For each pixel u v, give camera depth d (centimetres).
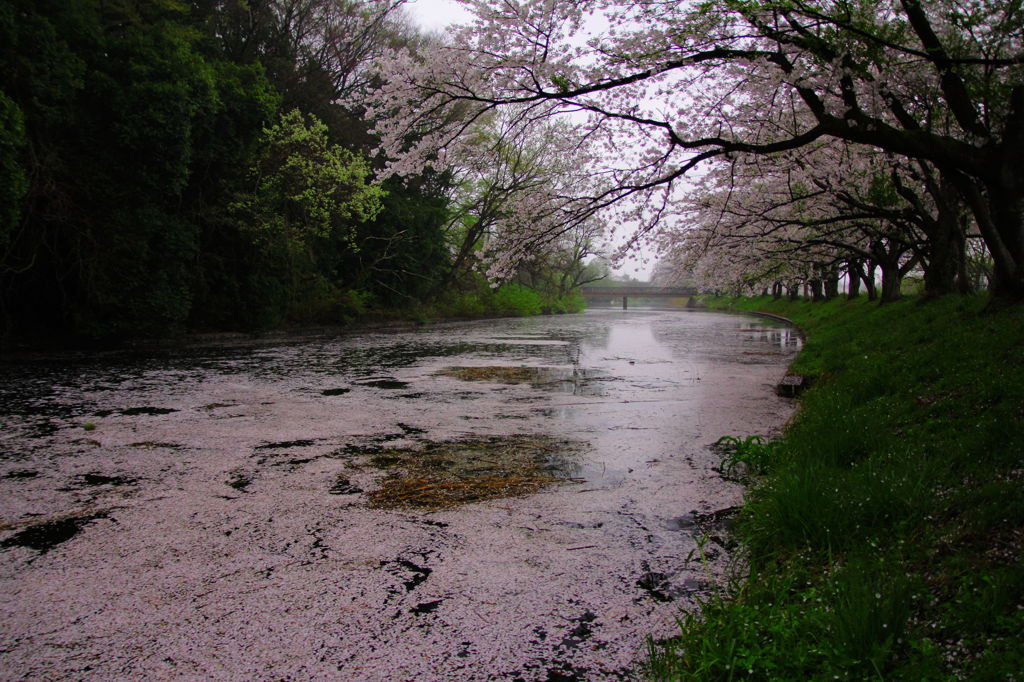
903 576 280
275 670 270
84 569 366
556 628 304
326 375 1235
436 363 1466
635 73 655
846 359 1062
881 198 1507
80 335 1766
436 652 283
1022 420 415
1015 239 832
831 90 675
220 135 2000
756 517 398
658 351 1806
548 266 5409
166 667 272
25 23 1480
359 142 2906
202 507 471
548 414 838
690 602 328
